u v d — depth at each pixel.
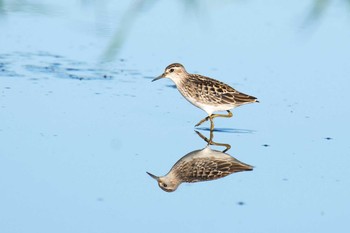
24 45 19.55
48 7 22.89
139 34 20.58
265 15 22.33
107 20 21.48
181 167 13.26
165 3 22.91
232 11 22.61
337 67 18.64
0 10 22.42
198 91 15.47
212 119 15.54
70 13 22.27
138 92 16.78
